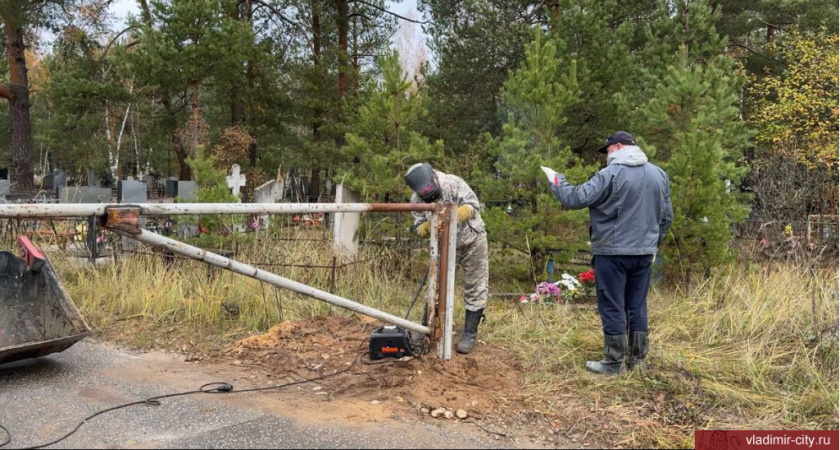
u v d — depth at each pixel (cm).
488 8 1410
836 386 350
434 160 859
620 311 374
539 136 679
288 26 1927
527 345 434
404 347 387
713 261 595
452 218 377
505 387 353
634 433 294
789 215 790
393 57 758
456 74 1470
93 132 2417
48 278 391
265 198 1451
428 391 341
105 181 2883
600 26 987
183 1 1523
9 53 1738
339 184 762
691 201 601
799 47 1404
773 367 379
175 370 391
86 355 421
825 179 995
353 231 721
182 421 300
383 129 772
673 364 383
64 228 783
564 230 662
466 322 420
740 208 682
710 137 660
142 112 2102
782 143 1245
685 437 291
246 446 271
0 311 374
